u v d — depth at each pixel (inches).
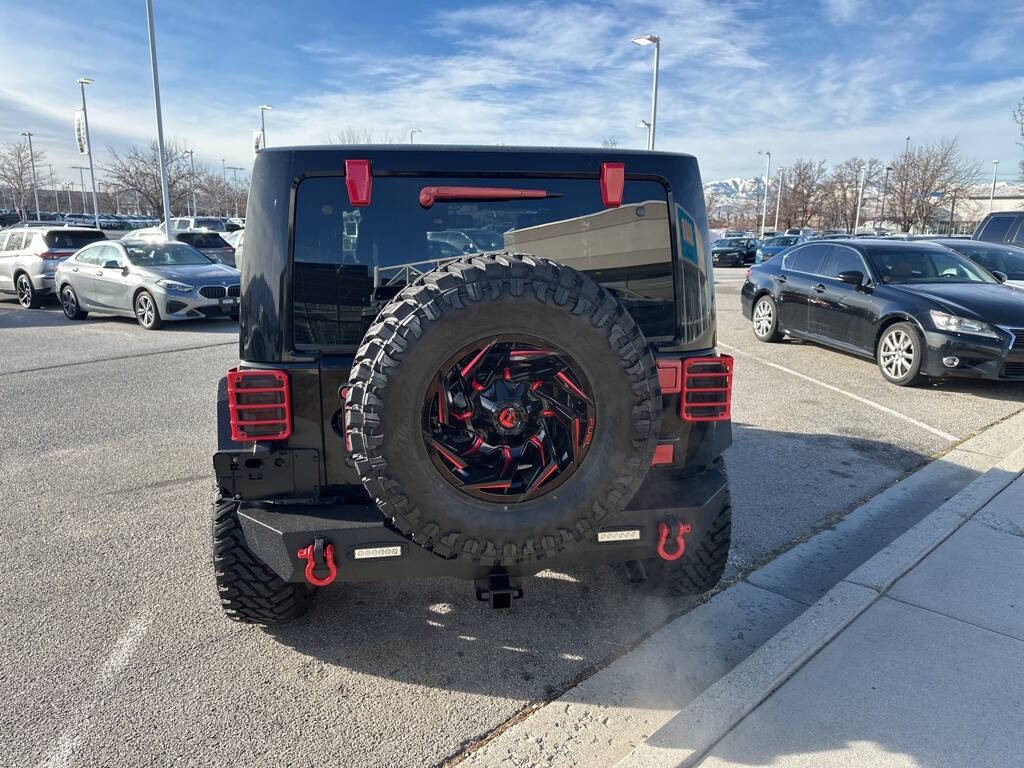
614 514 100.7
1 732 104.9
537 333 93.8
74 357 402.3
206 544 167.5
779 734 100.3
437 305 91.2
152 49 927.7
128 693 114.1
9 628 132.2
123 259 527.5
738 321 533.3
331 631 132.2
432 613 138.6
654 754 96.0
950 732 100.5
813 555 162.1
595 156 111.3
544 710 110.3
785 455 227.1
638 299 114.9
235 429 105.6
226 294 521.7
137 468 219.6
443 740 104.0
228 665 121.6
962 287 329.7
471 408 97.9
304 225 106.3
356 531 102.5
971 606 133.0
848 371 352.5
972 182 2192.4
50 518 181.9
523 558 99.9
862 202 2440.9
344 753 101.2
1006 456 211.0
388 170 107.0
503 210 110.9
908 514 183.6
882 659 117.1
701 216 116.8
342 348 107.7
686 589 137.6
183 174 1959.9
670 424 116.0
